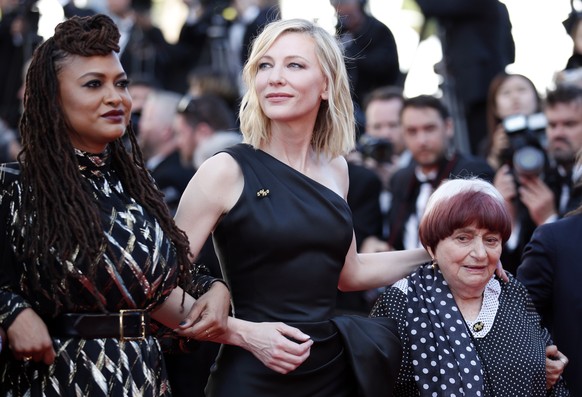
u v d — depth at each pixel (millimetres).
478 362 4203
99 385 3678
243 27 10773
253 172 4164
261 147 4270
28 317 3652
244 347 4008
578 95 6109
